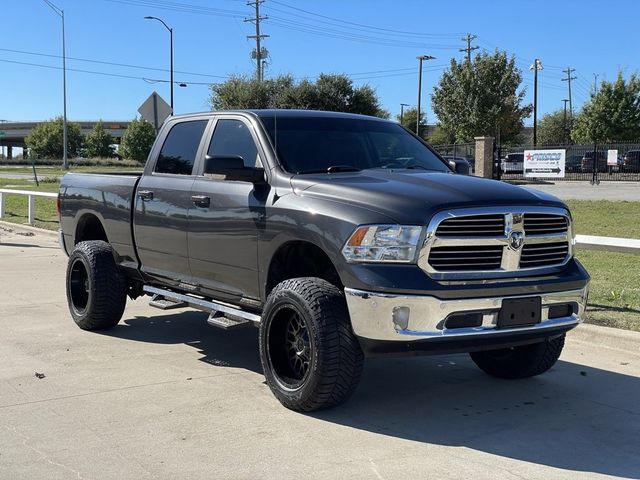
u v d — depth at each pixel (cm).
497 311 457
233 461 409
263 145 554
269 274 520
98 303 705
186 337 716
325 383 461
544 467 407
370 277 438
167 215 619
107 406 503
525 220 475
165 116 1633
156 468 399
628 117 5412
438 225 443
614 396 543
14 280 1040
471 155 4012
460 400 530
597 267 1064
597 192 2525
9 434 448
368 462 409
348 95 4603
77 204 764
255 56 5956
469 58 5162
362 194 471
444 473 395
